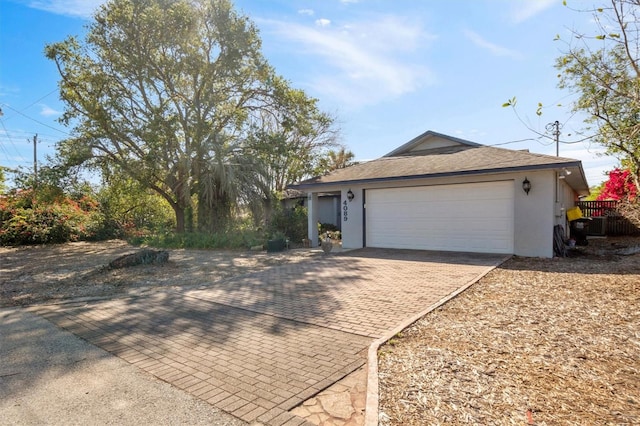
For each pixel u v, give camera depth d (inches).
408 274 315.3
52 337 177.9
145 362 146.6
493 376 125.3
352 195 528.4
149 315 214.7
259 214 656.4
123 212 807.1
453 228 449.1
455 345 154.6
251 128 705.0
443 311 205.0
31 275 351.9
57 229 674.8
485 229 426.3
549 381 121.0
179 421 104.2
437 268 339.3
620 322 177.3
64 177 622.5
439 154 554.6
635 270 304.5
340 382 127.3
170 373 136.0
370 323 189.3
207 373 135.7
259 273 348.5
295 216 665.6
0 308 234.1
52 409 111.1
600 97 181.8
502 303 217.0
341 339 169.0
